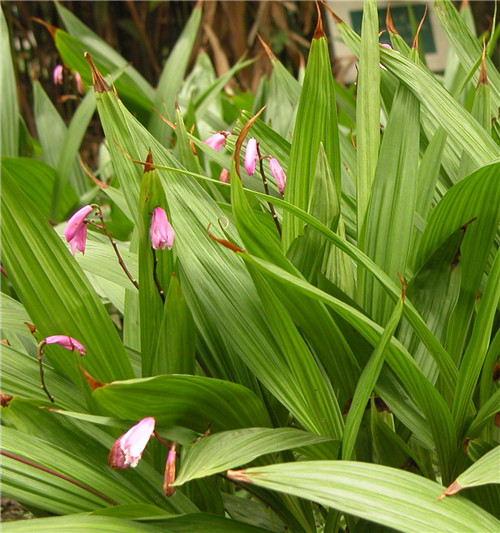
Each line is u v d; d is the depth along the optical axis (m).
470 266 1.03
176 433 0.98
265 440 0.94
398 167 1.05
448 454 1.00
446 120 1.05
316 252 1.03
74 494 0.96
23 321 1.12
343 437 0.95
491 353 1.01
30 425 1.00
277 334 0.98
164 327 0.99
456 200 0.99
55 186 1.73
